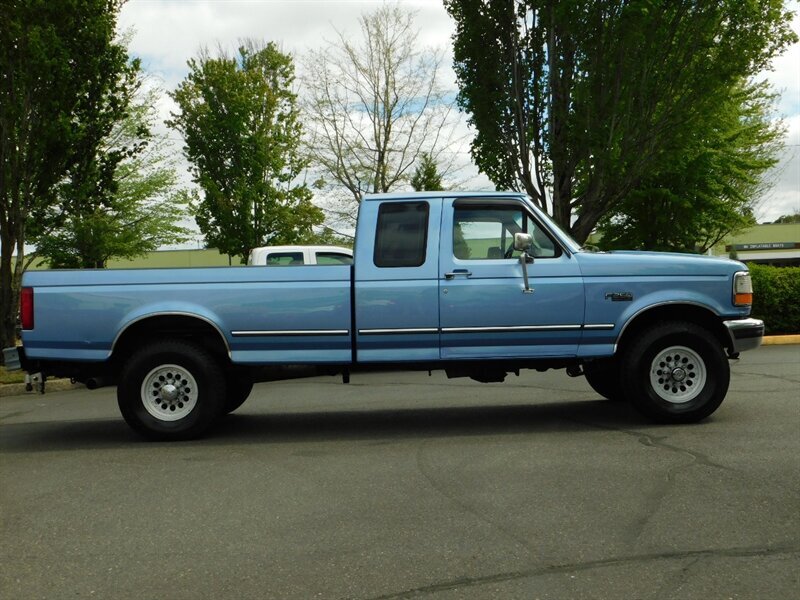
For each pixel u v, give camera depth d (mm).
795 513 4609
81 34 14828
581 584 3674
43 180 15219
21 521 4898
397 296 7223
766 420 7367
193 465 6336
